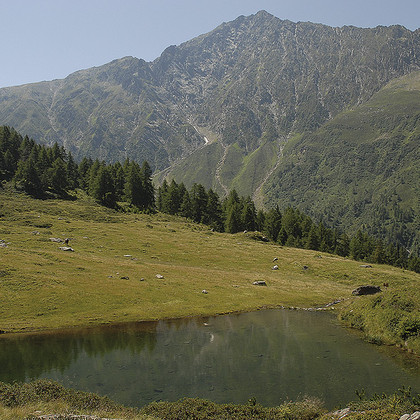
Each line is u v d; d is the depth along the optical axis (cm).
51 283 5094
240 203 17038
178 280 6322
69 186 15488
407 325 3566
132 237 9719
